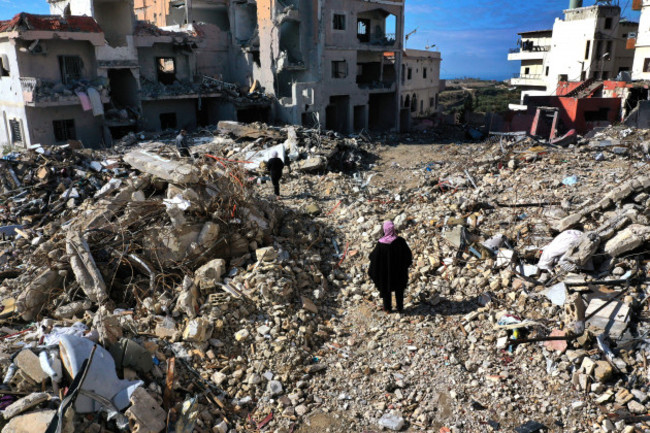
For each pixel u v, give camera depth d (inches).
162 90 1104.8
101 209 393.1
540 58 2178.9
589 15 1877.5
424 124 1710.1
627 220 364.2
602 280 327.3
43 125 931.3
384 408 259.4
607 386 258.7
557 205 489.1
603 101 1156.5
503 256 389.4
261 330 303.6
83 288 318.7
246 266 375.6
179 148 745.0
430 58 1923.0
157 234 359.9
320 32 1215.6
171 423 223.0
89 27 943.7
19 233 481.4
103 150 903.7
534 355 288.5
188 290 315.3
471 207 499.2
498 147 904.9
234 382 266.4
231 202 404.5
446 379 279.0
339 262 422.6
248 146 874.1
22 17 855.7
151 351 264.8
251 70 1298.0
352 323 339.9
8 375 222.5
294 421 249.4
